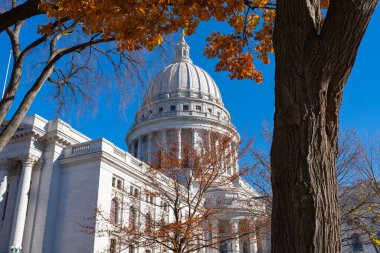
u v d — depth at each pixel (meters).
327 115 6.62
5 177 50.25
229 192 50.03
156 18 12.40
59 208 50.50
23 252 47.53
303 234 5.71
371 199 33.88
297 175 6.00
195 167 33.75
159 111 106.94
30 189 50.94
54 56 13.94
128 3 11.80
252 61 16.31
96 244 44.94
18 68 13.12
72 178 51.31
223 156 36.66
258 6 13.91
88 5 11.56
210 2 12.55
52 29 13.44
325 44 6.42
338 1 6.44
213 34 16.42
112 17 12.01
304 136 6.15
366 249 45.28
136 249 47.38
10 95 12.67
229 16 14.54
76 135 56.66
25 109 12.43
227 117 114.69
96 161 50.47
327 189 6.03
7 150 52.59
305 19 6.73
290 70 6.55
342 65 6.49
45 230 48.16
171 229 30.23
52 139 52.88
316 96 6.34
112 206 50.50
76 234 47.47
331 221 5.86
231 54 16.12
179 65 118.12
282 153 6.25
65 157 52.97
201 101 109.44
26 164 50.31
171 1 12.37
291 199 5.94
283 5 6.92
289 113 6.29
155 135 99.25
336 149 6.64
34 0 11.88
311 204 5.83
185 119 98.75
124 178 53.22
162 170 36.66
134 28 12.36
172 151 37.28
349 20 6.30
